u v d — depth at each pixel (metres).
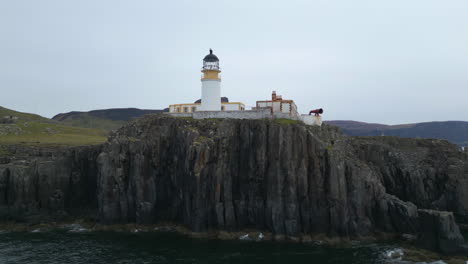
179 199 79.88
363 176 74.88
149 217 79.12
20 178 81.50
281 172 72.25
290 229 70.00
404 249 62.84
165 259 58.91
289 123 78.06
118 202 79.75
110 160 79.50
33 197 83.00
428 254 59.75
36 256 60.72
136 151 80.12
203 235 72.06
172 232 75.38
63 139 119.12
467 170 88.50
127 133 87.50
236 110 90.06
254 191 74.88
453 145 101.25
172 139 82.81
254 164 75.38
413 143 102.19
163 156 82.25
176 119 84.62
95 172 89.50
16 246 66.19
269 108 87.31
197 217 72.50
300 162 72.69
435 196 90.06
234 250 63.47
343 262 57.25
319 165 72.81
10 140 111.31
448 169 89.50
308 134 73.94
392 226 73.94
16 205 81.12
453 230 60.72
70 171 88.31
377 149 93.06
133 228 77.31
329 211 71.06
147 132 84.56
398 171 92.06
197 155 71.88
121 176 79.75
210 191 74.12
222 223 73.50
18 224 80.12
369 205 74.62
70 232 76.00
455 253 59.56
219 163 74.69
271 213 71.75
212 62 98.56
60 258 59.75
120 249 64.31
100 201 79.25
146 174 80.38
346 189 72.81
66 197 87.19
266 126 75.94
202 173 72.75
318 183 71.94
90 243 68.00
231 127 77.88
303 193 71.44
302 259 58.75
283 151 72.69
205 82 97.56
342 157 74.44
